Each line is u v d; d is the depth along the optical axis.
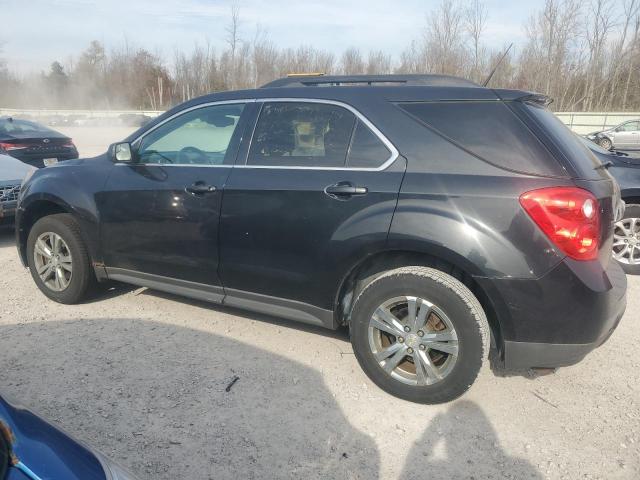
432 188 2.88
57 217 4.29
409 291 2.95
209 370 3.39
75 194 4.13
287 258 3.32
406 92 3.15
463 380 2.89
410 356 3.06
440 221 2.83
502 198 2.74
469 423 2.91
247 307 3.61
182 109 3.86
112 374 3.31
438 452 2.67
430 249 2.86
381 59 43.81
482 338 2.83
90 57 73.44
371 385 3.26
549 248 2.69
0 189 6.21
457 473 2.52
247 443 2.70
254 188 3.38
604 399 3.16
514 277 2.72
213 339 3.82
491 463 2.59
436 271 2.93
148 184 3.81
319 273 3.23
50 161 11.07
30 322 4.05
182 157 3.78
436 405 3.06
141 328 3.98
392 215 2.94
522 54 39.44
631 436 2.81
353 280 3.30
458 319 2.84
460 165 2.89
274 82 3.71
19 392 3.08
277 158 3.40
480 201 2.78
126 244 3.97
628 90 41.81
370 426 2.86
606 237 2.90
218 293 3.70
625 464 2.59
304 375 3.35
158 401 3.03
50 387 3.14
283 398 3.10
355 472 2.52
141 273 4.00
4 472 1.39
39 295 4.64
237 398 3.08
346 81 3.46
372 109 3.17
